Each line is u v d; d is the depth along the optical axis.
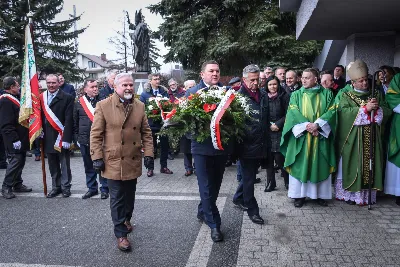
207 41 14.22
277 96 5.70
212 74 4.13
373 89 4.91
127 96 3.77
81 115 5.57
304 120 4.90
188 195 5.74
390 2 4.80
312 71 5.10
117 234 3.80
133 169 3.83
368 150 4.93
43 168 5.81
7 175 5.82
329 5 4.96
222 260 3.50
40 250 3.84
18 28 22.02
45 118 5.60
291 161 5.00
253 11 14.08
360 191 4.95
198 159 3.90
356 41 7.29
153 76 7.33
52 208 5.24
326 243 3.80
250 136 4.10
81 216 4.87
